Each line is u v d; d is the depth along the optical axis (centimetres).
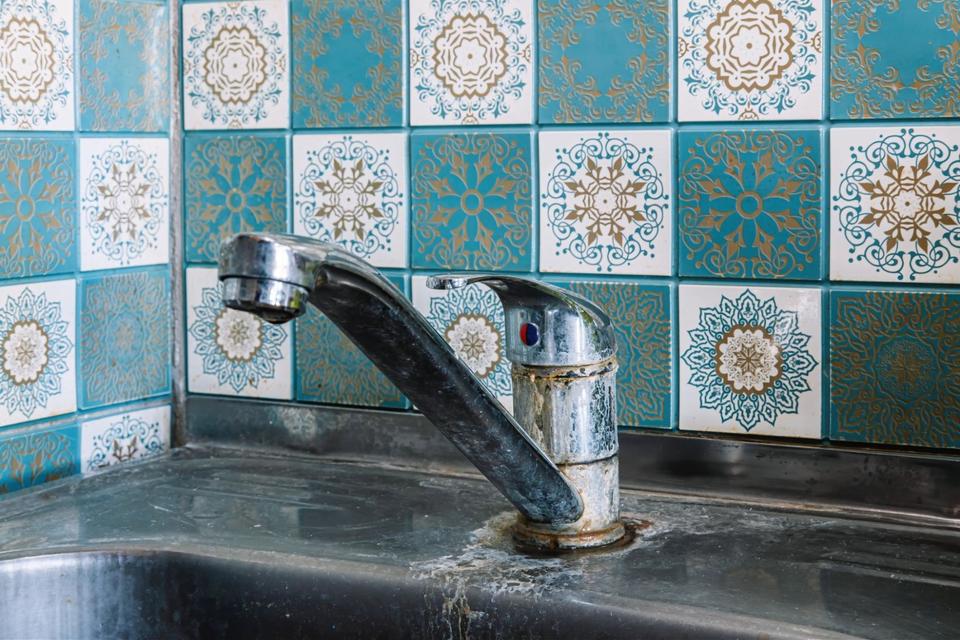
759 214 86
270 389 104
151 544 82
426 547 80
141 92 104
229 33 103
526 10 92
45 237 96
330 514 88
